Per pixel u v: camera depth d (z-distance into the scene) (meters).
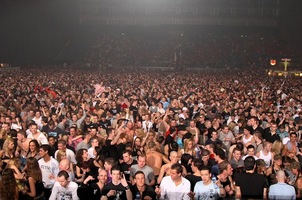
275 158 10.78
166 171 10.14
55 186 8.58
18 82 37.91
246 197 8.89
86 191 8.84
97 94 26.64
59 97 24.73
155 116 17.34
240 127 15.85
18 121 16.47
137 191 9.08
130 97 25.67
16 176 9.11
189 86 37.59
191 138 12.31
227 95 29.25
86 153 10.26
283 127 15.70
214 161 10.87
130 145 11.47
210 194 8.74
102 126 15.88
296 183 9.41
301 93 33.75
